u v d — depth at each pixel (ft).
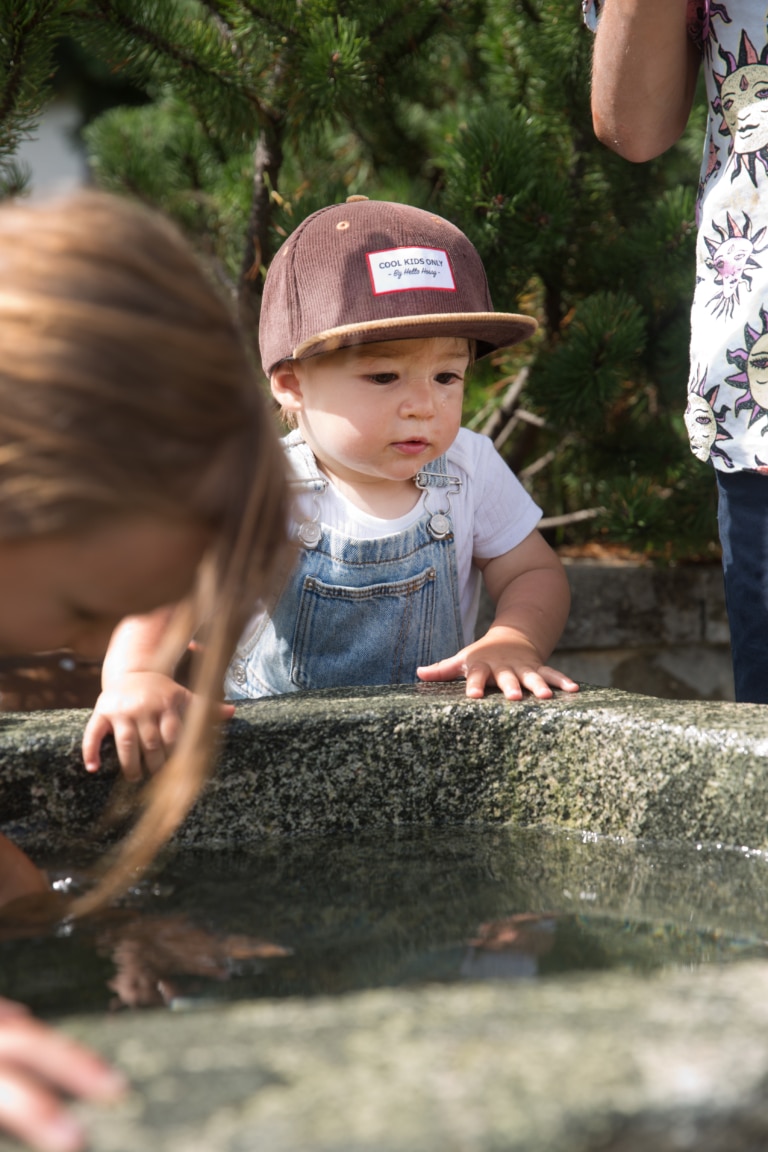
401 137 9.16
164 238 2.32
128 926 2.92
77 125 19.16
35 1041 1.64
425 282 5.09
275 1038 1.65
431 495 5.57
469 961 2.67
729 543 4.99
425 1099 1.48
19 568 2.12
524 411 9.12
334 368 5.06
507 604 5.35
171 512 2.12
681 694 9.16
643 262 8.25
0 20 6.59
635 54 4.96
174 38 7.39
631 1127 1.47
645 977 2.53
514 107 8.43
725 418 4.82
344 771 3.91
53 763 3.67
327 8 7.46
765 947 2.75
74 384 2.02
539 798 3.97
